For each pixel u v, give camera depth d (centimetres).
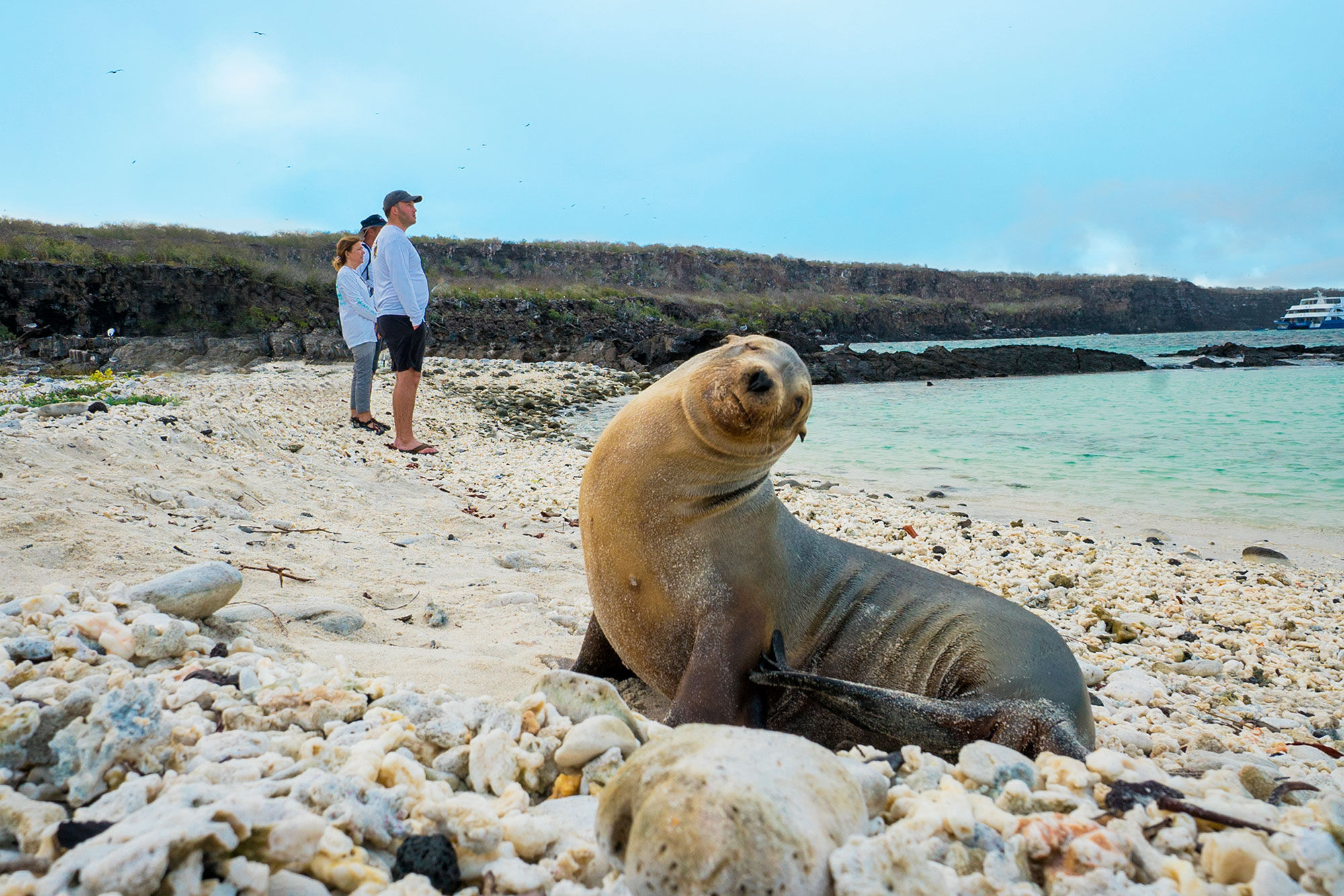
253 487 789
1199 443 1786
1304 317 10794
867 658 427
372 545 689
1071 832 229
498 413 2023
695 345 3225
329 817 218
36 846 200
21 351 2828
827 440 1858
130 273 3459
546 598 602
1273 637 702
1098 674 574
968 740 370
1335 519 1145
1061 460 1598
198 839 185
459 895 208
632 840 199
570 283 7462
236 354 2811
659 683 421
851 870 192
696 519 392
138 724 241
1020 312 9606
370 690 317
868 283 10194
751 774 204
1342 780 368
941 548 932
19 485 594
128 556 497
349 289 1356
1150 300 11406
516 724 293
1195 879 215
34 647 310
